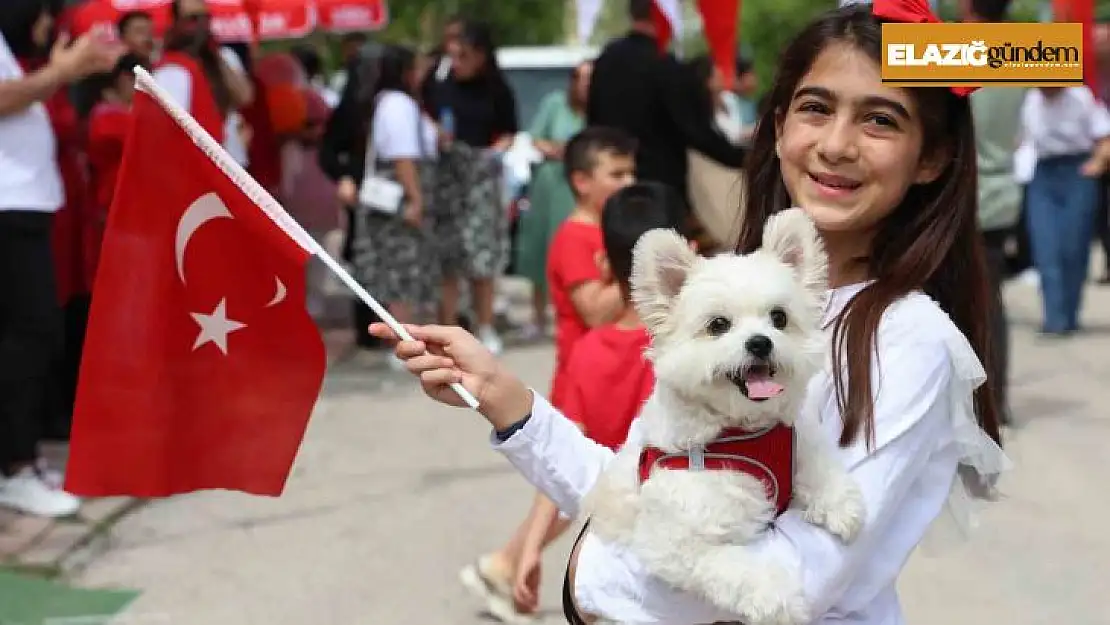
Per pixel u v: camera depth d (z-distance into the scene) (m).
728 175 7.25
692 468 2.13
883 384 2.17
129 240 2.86
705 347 2.17
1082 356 9.96
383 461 7.16
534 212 10.77
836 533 2.08
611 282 4.65
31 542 5.57
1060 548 5.61
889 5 2.38
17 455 5.94
